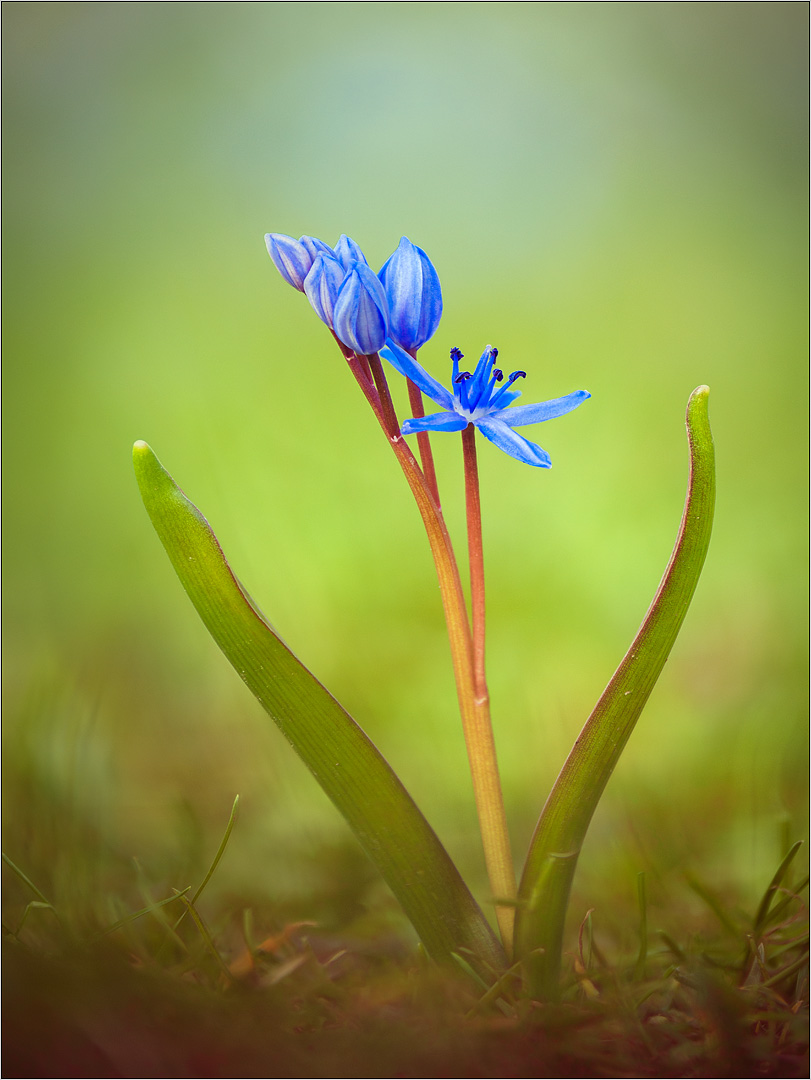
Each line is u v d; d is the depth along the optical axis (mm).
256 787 402
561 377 783
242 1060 295
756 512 611
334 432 717
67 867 339
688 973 311
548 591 553
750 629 492
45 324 840
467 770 411
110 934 318
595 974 314
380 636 507
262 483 655
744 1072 299
